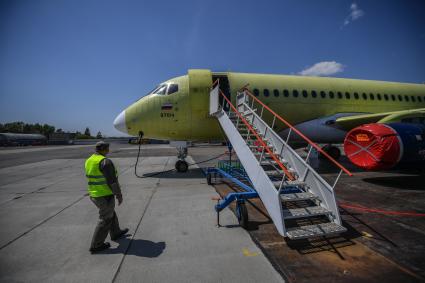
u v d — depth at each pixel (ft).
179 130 30.40
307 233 10.87
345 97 34.76
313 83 34.30
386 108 36.45
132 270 9.44
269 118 31.78
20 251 11.31
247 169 16.30
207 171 25.25
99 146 11.57
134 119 29.68
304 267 9.37
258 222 14.32
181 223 14.34
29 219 15.85
